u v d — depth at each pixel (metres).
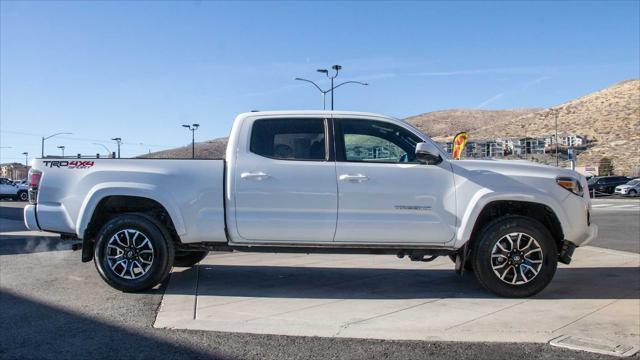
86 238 6.78
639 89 102.94
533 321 5.65
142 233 6.63
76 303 6.26
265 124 6.79
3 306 6.15
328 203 6.55
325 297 6.62
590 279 7.74
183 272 8.11
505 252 6.47
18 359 4.58
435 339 5.11
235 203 6.60
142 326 5.45
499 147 86.69
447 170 6.61
